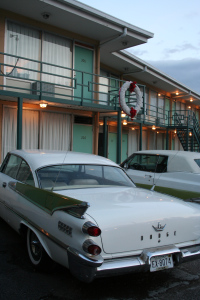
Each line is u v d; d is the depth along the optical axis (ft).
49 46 35.04
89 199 11.82
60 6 30.53
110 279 12.34
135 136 59.52
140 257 10.45
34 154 15.53
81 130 39.55
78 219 9.96
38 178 13.58
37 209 12.07
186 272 13.34
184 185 20.98
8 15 31.09
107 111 39.27
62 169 14.33
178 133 63.21
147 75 54.85
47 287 11.40
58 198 10.94
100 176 14.88
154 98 64.34
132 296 11.07
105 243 9.98
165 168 22.94
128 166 24.76
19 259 13.85
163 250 10.74
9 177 16.58
